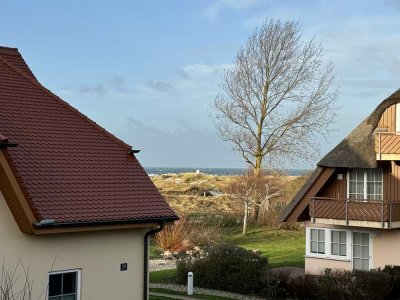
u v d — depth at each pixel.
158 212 15.77
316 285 22.31
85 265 14.77
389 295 22.19
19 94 16.66
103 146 16.77
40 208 13.74
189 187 60.66
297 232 45.28
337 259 26.59
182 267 25.89
